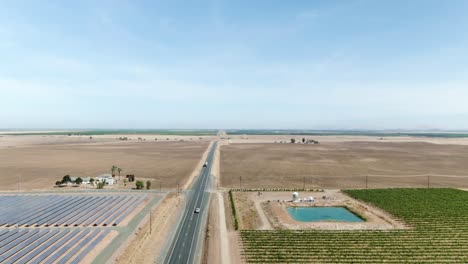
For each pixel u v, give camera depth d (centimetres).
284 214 9419
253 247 6894
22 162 19425
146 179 14525
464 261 6288
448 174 16338
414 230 7975
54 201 10494
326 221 8825
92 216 8812
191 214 9281
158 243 7050
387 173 16500
